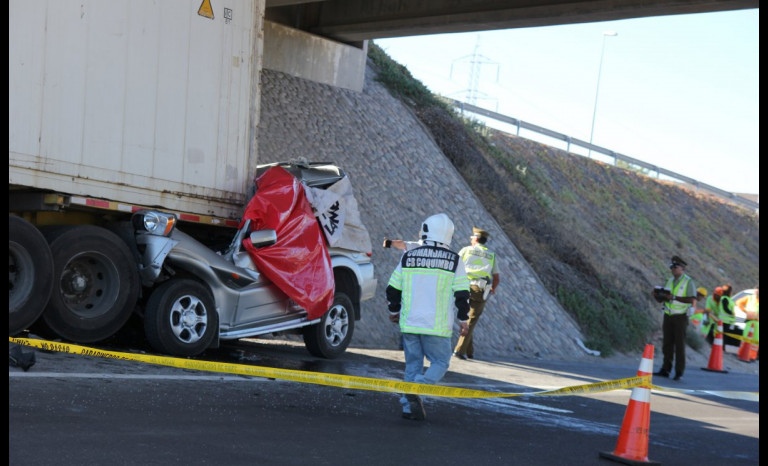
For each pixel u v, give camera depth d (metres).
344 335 11.54
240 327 9.95
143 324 9.22
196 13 9.95
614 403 10.62
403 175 20.70
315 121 20.05
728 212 41.72
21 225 7.93
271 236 9.98
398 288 7.25
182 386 7.38
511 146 31.64
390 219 18.66
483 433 7.08
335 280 11.55
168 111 9.66
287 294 10.20
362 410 7.47
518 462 6.04
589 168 35.34
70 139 8.62
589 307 21.59
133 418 5.78
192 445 5.22
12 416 5.35
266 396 7.50
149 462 4.68
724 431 9.30
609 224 31.80
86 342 8.63
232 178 10.48
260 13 10.86
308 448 5.58
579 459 6.45
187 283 9.20
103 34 8.92
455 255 7.22
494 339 17.17
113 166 9.05
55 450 4.68
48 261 8.15
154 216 9.00
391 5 20.22
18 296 7.93
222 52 10.31
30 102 8.23
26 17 8.17
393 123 22.69
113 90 9.03
